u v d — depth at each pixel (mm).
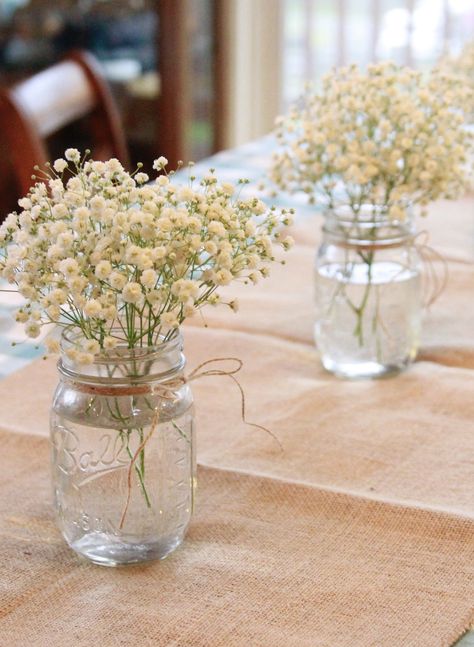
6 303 1446
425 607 978
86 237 959
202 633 960
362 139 1260
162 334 1017
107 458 1004
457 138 1268
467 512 1069
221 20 3148
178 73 3053
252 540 1051
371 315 1267
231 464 1144
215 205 973
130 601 990
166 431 1005
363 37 3195
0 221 2545
